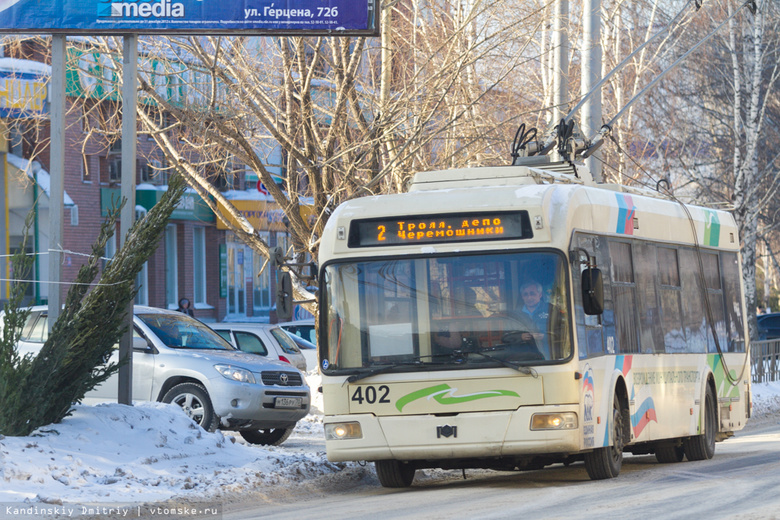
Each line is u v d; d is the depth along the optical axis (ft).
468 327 74.84
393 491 78.64
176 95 143.33
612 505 62.90
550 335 74.02
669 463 99.40
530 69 177.88
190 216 237.86
